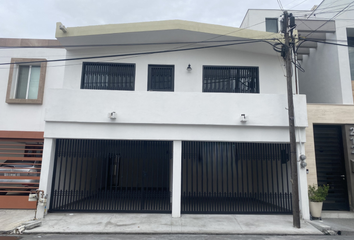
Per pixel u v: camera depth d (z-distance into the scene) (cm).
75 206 834
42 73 1080
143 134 823
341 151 949
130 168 1162
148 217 780
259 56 1001
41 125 1055
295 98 841
